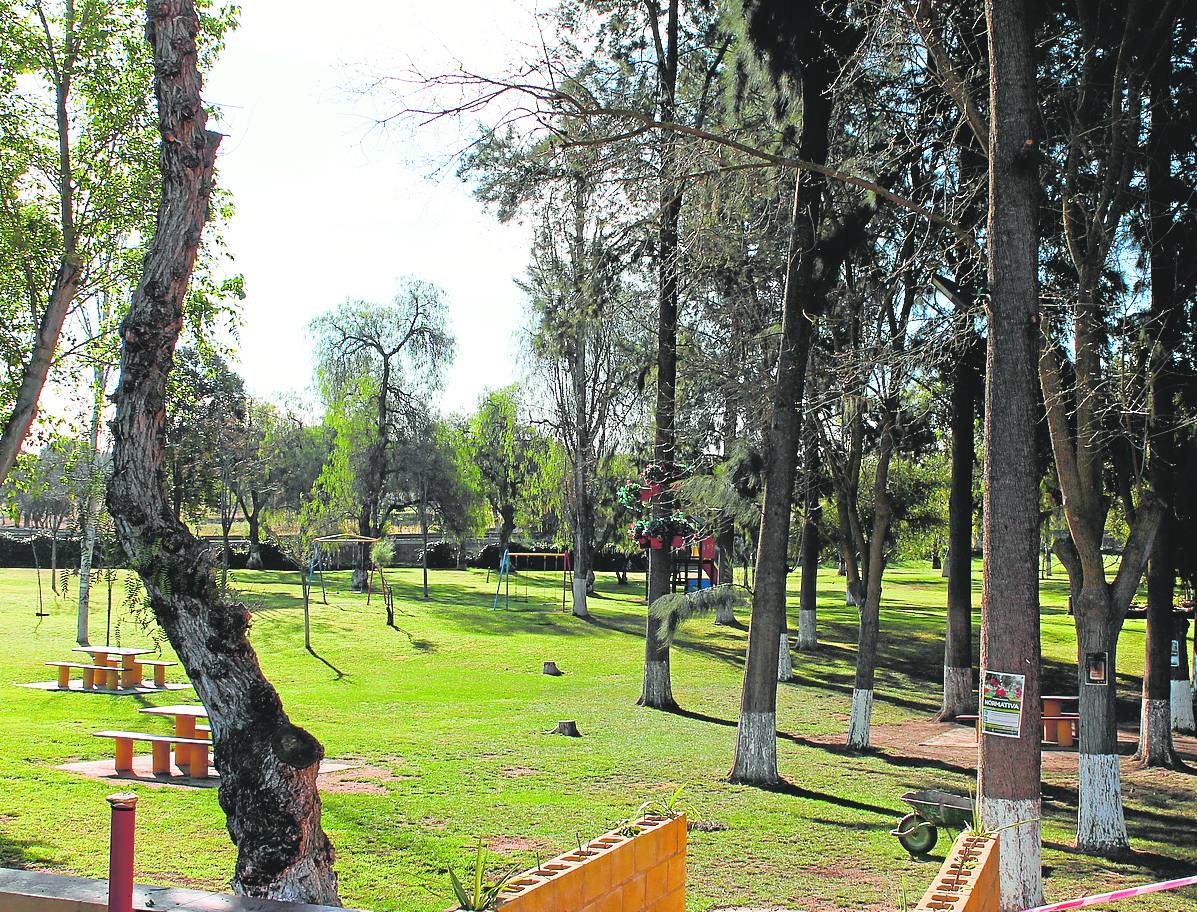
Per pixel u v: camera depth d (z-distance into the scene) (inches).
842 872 409.4
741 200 624.7
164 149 301.0
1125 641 1360.7
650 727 794.2
